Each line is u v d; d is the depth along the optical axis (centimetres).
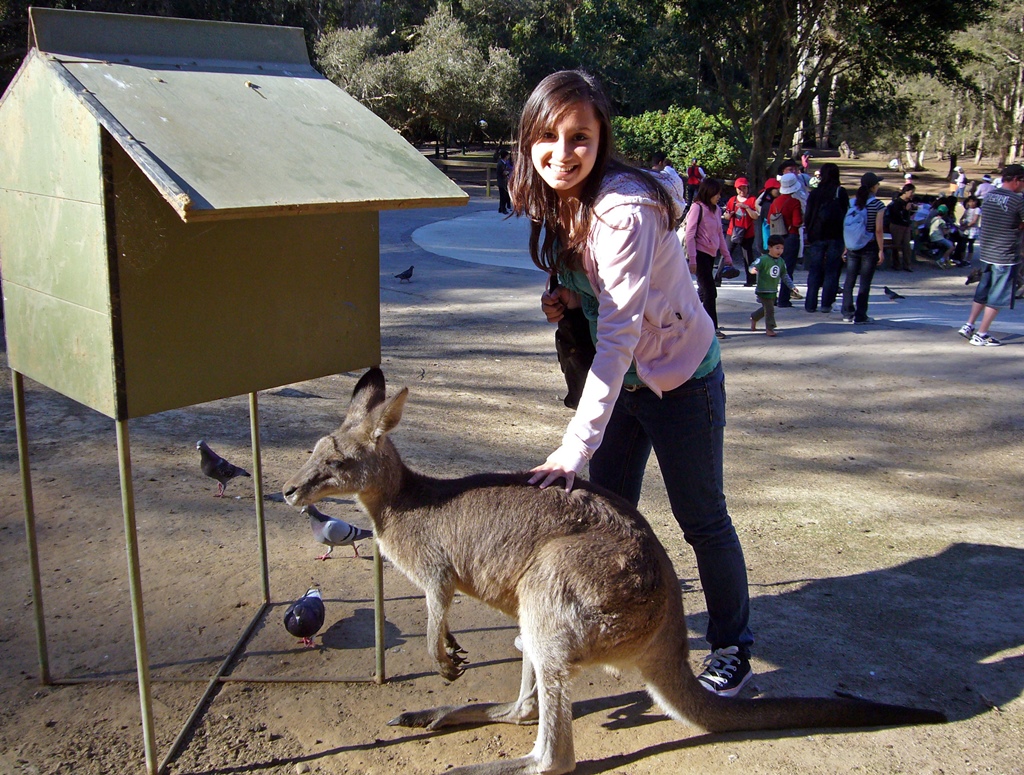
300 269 295
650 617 279
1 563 420
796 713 304
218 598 399
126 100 243
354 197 253
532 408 718
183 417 639
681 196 303
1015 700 332
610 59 2408
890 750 301
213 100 265
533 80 3816
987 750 301
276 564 434
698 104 2542
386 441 313
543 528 284
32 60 254
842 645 373
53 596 394
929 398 768
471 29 4038
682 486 319
